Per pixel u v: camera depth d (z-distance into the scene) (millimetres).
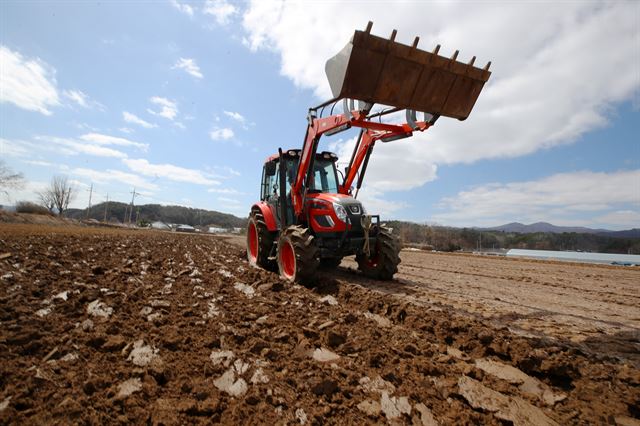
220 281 5191
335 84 3887
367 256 6078
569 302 4977
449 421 1881
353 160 6645
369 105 4273
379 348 2744
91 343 2475
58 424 1599
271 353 2514
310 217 6000
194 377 2156
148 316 3230
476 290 5684
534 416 1982
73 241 10570
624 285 7066
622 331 3484
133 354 2373
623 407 2068
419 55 3914
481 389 2238
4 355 2174
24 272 4570
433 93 4121
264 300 4094
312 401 1979
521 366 2547
